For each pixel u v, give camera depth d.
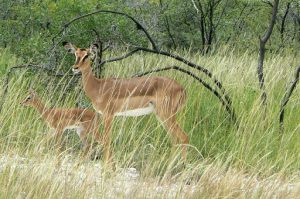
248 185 13.12
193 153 16.47
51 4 20.56
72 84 18.80
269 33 17.81
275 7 17.64
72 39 19.95
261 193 12.86
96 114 16.56
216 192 12.66
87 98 18.58
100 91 16.42
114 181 13.11
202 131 17.36
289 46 29.34
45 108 16.28
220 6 30.06
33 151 13.91
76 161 13.57
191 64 17.52
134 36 21.53
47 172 12.42
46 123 16.81
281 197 12.96
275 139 16.66
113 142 16.14
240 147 15.77
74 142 16.91
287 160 15.61
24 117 16.27
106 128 16.33
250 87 18.89
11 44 22.80
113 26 20.62
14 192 11.77
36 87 18.77
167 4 28.78
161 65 20.91
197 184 12.89
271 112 17.56
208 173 13.45
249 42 29.62
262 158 14.71
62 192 11.94
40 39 19.83
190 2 29.00
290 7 29.56
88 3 20.22
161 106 16.45
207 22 29.81
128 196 12.40
